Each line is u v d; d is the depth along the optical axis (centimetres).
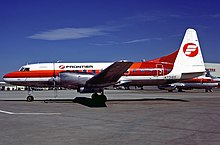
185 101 2422
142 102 2308
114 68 1903
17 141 813
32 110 1695
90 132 961
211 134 915
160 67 2411
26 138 858
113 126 1090
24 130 1002
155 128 1040
